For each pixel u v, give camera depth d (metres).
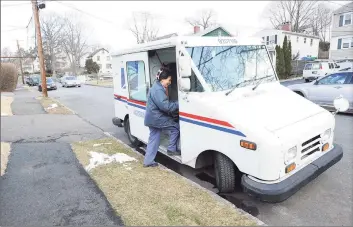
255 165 3.34
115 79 7.30
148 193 4.09
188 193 4.02
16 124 10.45
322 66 22.70
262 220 3.47
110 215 3.66
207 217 3.39
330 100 9.73
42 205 4.07
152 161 5.16
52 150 6.80
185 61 3.97
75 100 19.45
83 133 8.67
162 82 4.67
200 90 4.13
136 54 5.71
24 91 30.52
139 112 6.00
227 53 4.49
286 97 4.40
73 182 4.79
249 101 4.04
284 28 43.12
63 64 75.94
